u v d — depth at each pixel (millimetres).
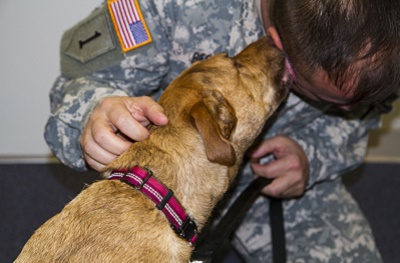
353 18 2170
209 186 2199
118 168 2146
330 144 3123
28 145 4383
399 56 2244
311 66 2283
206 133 2076
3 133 4340
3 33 4035
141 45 2676
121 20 2672
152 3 2693
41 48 4086
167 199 2086
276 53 2467
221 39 2756
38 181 4215
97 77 2736
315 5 2205
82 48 2766
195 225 2146
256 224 3221
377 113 3199
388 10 2180
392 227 3963
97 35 2729
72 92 2633
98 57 2721
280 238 2953
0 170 4305
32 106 4262
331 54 2213
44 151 4402
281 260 2912
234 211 2592
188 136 2172
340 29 2182
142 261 2018
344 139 3156
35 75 4164
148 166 2109
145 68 2719
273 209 3006
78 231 2035
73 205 2100
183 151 2156
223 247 3795
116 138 2227
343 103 2447
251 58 2439
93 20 2752
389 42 2191
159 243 2059
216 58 2398
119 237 2025
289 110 2941
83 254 1998
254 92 2387
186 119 2182
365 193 4223
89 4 4000
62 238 2035
